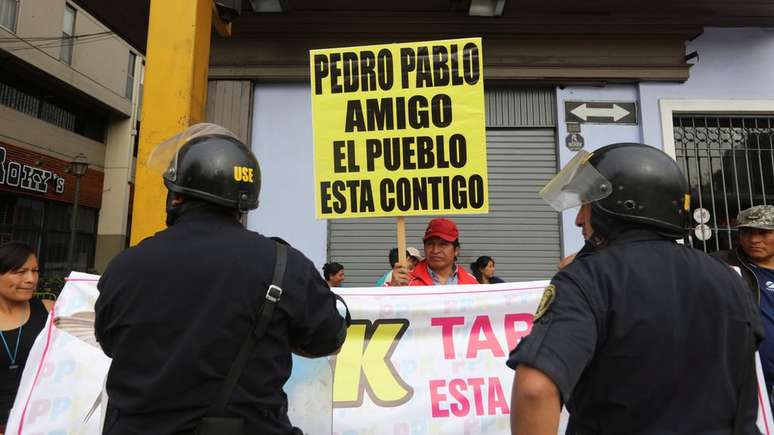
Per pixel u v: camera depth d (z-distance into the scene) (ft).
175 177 4.71
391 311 8.26
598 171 4.26
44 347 7.39
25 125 54.49
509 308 8.37
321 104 9.86
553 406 3.36
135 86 69.97
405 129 9.68
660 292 3.73
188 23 11.64
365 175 9.69
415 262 14.55
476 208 9.43
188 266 4.19
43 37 53.78
